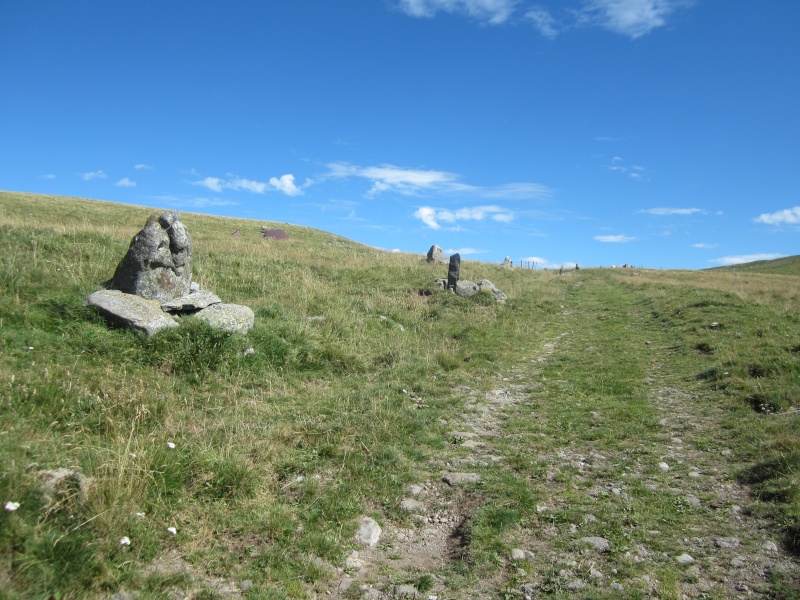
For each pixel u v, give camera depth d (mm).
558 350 15242
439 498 6352
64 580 3857
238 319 10508
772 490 6090
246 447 6613
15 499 4266
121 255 14500
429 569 4953
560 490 6457
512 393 10906
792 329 15148
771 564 4805
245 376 9195
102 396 7039
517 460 7297
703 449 7699
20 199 43469
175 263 10844
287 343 10734
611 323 19781
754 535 5336
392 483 6492
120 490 4793
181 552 4680
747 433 7984
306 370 10266
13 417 5969
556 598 4406
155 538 4668
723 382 10578
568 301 26078
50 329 8898
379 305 16219
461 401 10016
